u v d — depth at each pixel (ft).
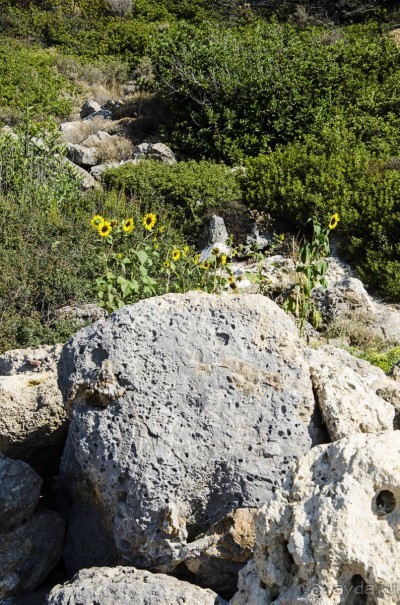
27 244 30.42
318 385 13.43
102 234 24.59
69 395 12.96
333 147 39.27
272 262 29.60
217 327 13.28
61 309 26.94
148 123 53.26
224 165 42.63
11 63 67.82
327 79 48.60
